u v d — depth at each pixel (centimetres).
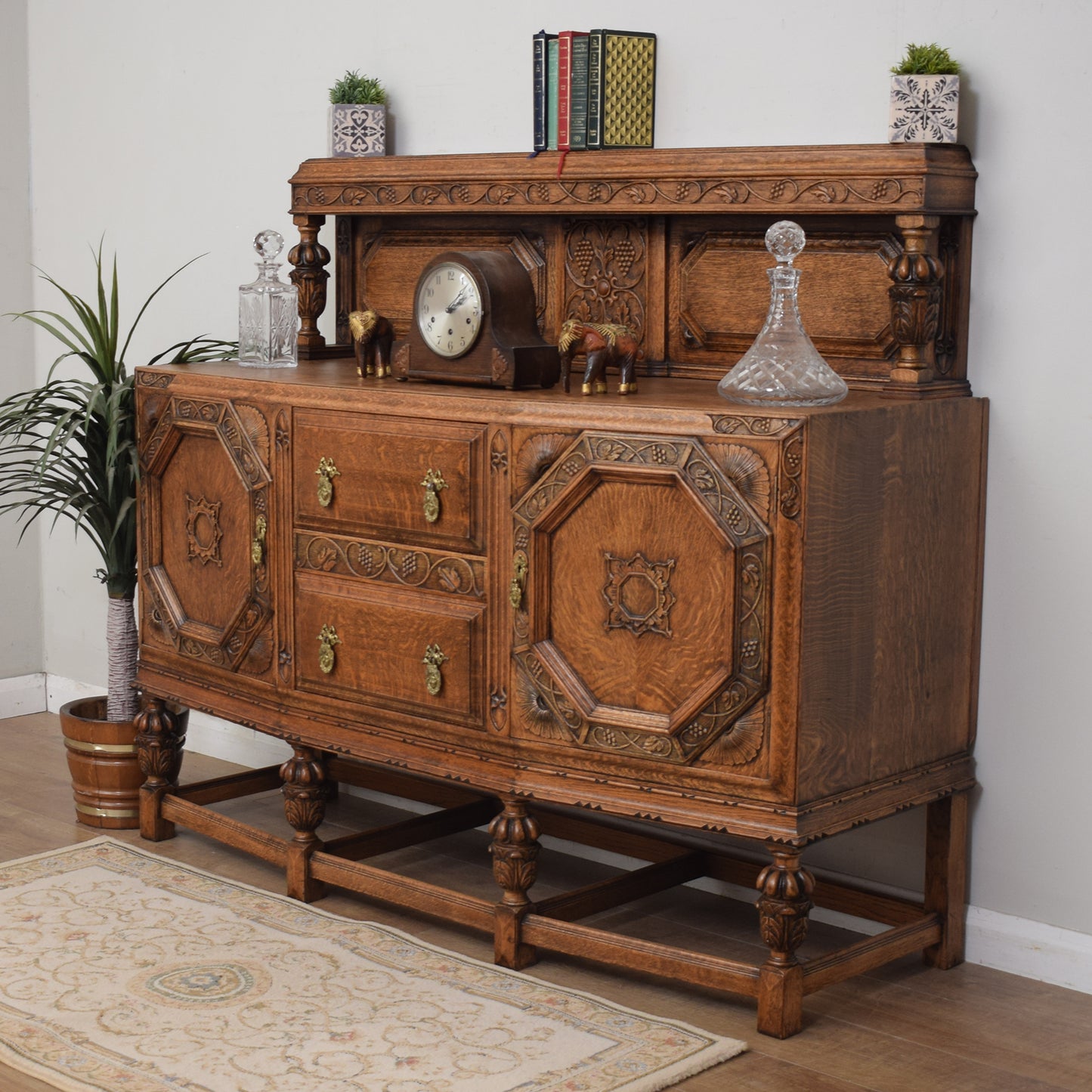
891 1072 266
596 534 284
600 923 332
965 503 302
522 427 291
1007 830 312
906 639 290
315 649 332
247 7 426
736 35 333
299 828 339
